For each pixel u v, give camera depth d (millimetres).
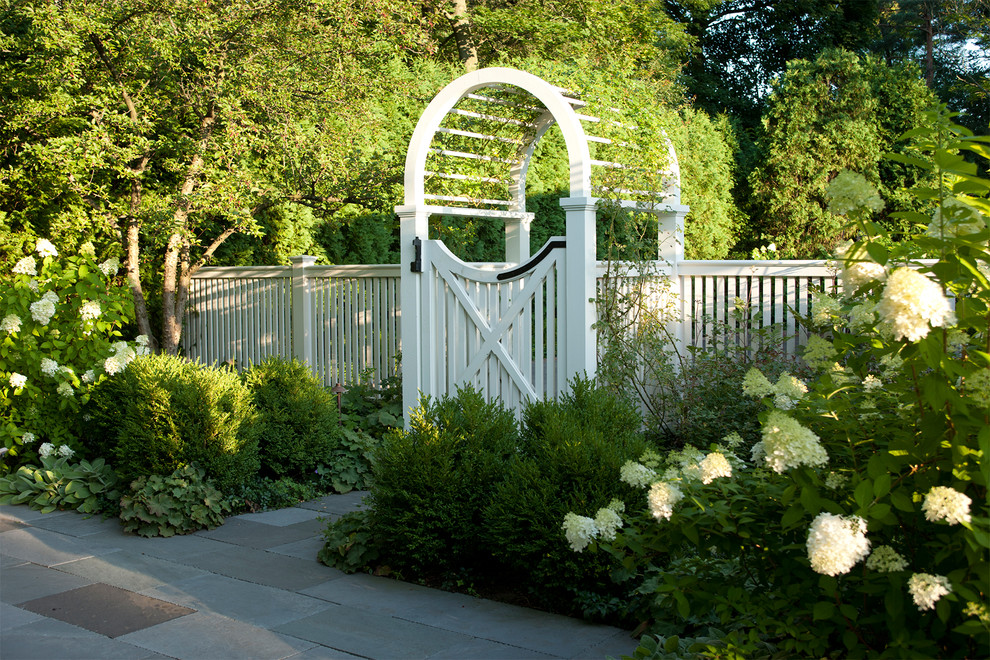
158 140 7715
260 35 7453
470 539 4234
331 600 4074
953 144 2367
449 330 6344
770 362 5820
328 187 8062
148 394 5430
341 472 6336
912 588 2096
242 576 4422
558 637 3625
